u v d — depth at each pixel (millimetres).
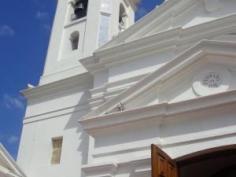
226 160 10258
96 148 10719
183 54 10656
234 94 9367
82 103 14594
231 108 9461
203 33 12711
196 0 13484
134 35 14117
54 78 16297
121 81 13273
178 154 9648
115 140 10570
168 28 13617
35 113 15586
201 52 10484
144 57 13336
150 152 9836
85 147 13508
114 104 11156
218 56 10312
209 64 10477
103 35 16734
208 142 9422
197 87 10336
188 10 13609
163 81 10773
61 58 17000
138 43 13336
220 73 10203
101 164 10289
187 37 12898
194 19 13422
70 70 16125
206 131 9570
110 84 13445
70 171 13391
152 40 13172
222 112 9562
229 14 12711
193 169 10578
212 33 12602
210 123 9609
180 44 12992
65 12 18547
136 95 10969
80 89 15031
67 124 14539
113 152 10422
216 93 9531
